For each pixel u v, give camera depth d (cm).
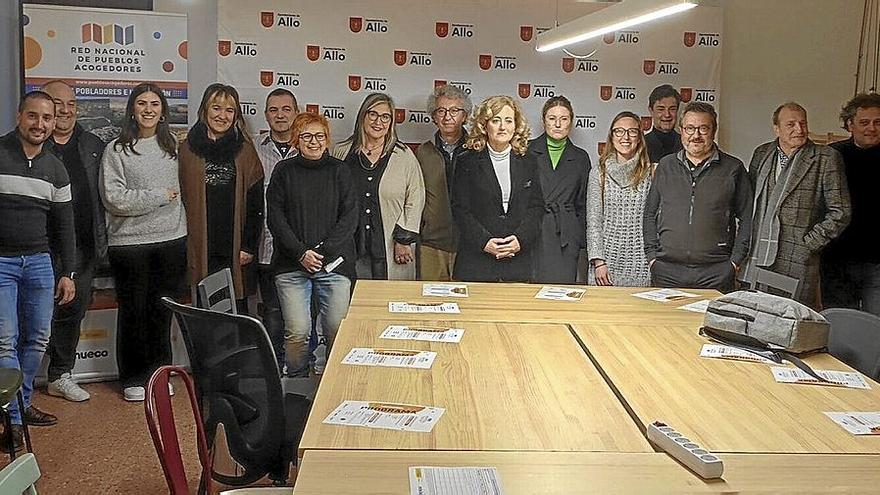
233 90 478
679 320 324
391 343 276
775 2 539
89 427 412
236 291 488
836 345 301
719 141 542
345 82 507
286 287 464
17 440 390
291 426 280
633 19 313
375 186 489
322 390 224
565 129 511
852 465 179
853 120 494
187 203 477
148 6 488
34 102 392
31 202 395
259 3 495
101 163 461
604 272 512
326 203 462
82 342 479
